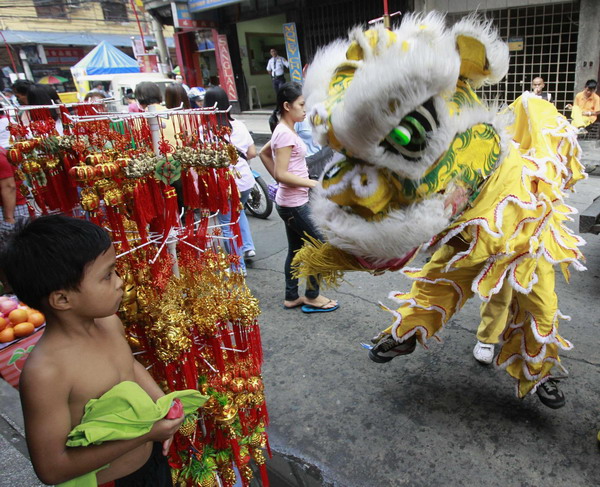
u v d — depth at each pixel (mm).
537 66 8406
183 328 1532
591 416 2318
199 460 1726
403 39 1329
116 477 1305
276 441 2357
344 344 3088
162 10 14570
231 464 1807
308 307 3514
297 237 3336
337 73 1468
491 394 2527
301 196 3076
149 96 4312
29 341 2297
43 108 1874
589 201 5223
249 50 14562
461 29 1386
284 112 2967
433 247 1775
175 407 1287
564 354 2785
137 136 1660
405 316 2107
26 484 2086
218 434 1732
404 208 1438
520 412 2385
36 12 22578
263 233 5285
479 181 1613
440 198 1453
